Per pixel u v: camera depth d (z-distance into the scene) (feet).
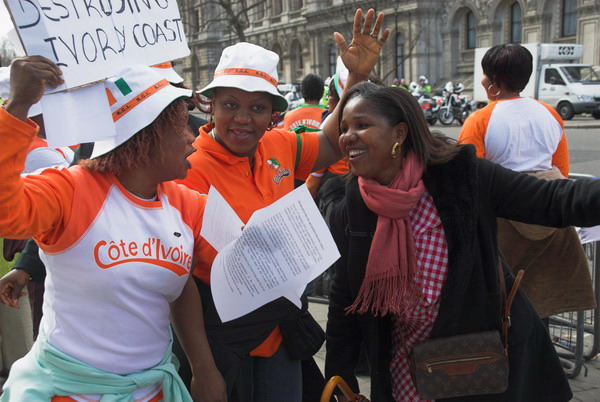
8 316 11.64
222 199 5.89
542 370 7.14
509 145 10.73
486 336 6.44
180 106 5.42
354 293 6.98
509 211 6.53
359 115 6.32
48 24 4.77
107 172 5.30
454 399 6.77
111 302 5.17
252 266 5.95
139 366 5.39
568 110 68.28
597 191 5.88
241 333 6.70
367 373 11.88
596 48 93.20
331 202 13.21
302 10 155.43
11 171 4.47
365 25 8.01
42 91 4.57
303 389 8.06
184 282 5.67
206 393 6.13
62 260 5.08
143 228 5.31
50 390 5.24
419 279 6.50
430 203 6.51
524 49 10.73
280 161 7.53
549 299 10.60
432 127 73.15
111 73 5.14
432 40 121.19
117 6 5.28
